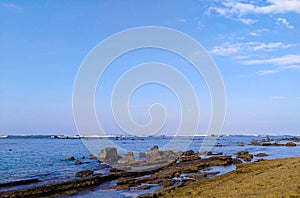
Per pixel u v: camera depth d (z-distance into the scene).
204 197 19.91
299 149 87.50
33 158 59.03
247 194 18.72
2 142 137.38
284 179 22.23
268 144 114.00
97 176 35.66
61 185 30.23
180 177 35.62
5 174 38.62
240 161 52.34
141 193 27.27
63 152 74.69
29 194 26.81
